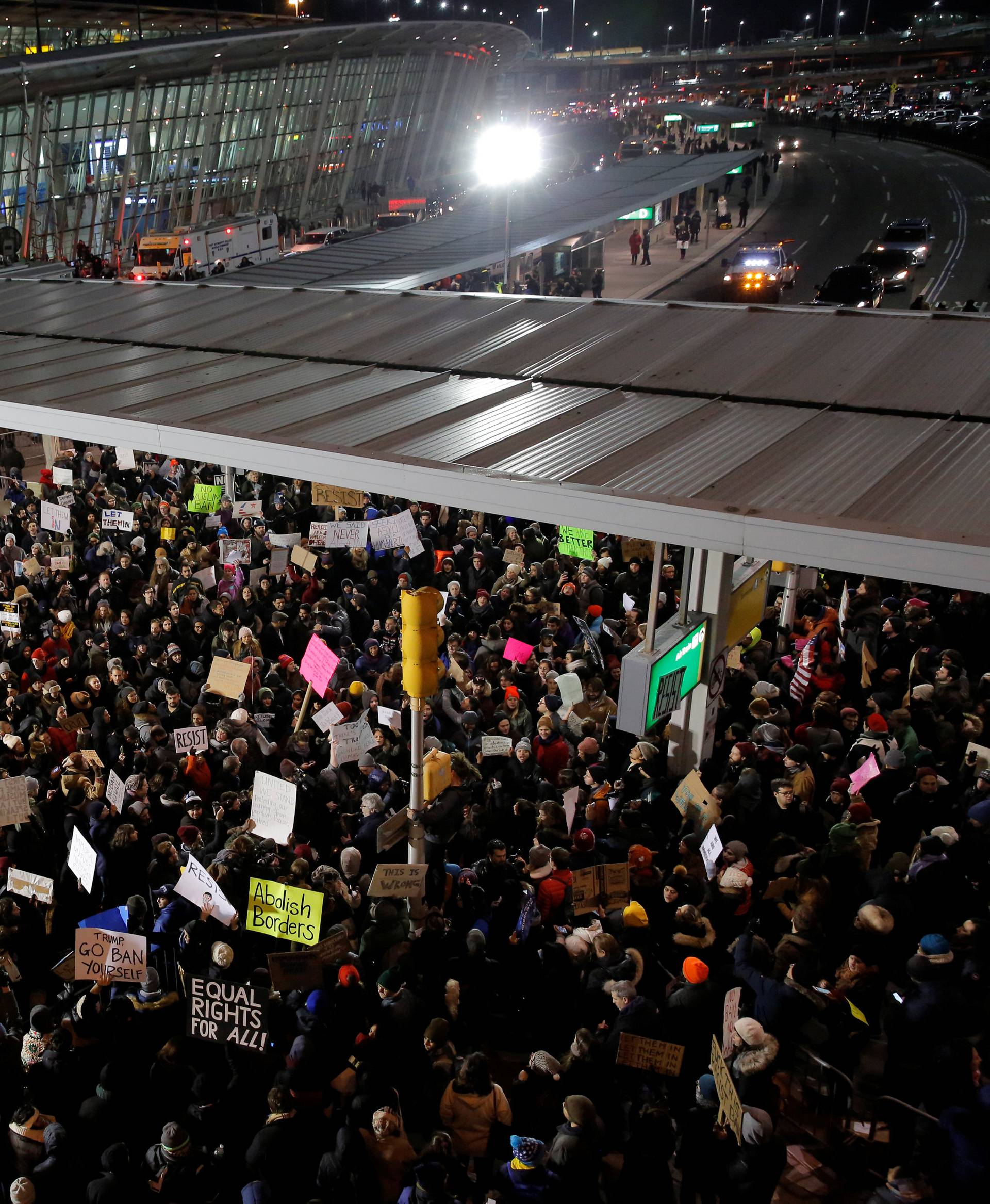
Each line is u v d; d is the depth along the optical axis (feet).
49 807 27.45
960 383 33.14
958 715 29.35
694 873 23.97
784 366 36.50
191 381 41.96
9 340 53.31
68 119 127.44
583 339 42.55
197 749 28.53
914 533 22.93
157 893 23.80
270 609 37.99
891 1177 17.03
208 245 116.16
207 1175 17.39
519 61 307.17
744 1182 17.01
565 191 127.85
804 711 31.65
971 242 139.13
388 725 29.50
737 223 164.66
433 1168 16.24
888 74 485.56
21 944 23.68
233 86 154.10
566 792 25.93
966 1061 18.60
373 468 30.96
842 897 23.09
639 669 27.09
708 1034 20.68
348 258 90.68
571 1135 17.40
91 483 55.16
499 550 42.83
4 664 33.42
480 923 22.48
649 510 26.11
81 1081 19.76
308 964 20.90
